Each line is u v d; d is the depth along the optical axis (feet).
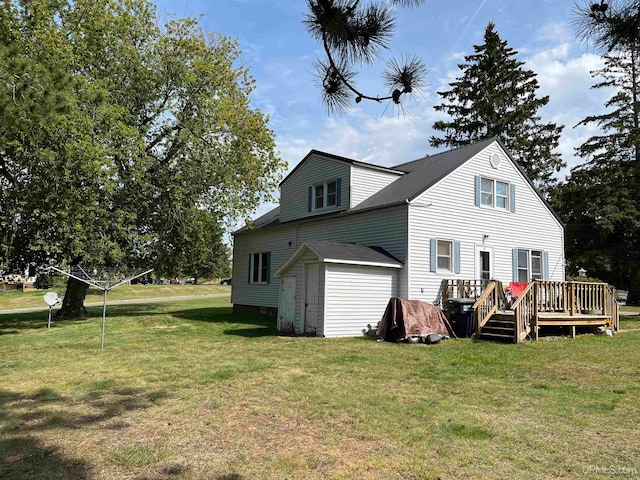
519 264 57.57
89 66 55.77
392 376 24.44
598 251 72.84
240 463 13.21
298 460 13.34
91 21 54.65
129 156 53.67
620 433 15.39
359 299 43.78
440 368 26.61
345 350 33.50
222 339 40.16
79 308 62.18
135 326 51.16
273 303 63.72
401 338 37.93
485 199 54.95
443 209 49.80
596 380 23.48
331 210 57.41
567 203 80.28
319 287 42.22
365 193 55.57
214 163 60.80
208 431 15.97
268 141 64.03
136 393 21.26
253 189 63.93
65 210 47.55
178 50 61.82
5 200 46.88
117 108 51.80
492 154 56.03
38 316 64.18
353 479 12.09
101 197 51.98
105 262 53.83
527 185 59.67
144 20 62.08
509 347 35.09
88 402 19.85
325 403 19.21
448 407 18.48
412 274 46.26
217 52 64.95
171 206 59.00
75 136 46.34
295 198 64.75
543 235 60.80
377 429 15.90
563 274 62.69
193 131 60.03
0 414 18.11
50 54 40.96
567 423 16.47
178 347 35.32
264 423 16.75
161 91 61.82
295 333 44.86
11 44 26.66
